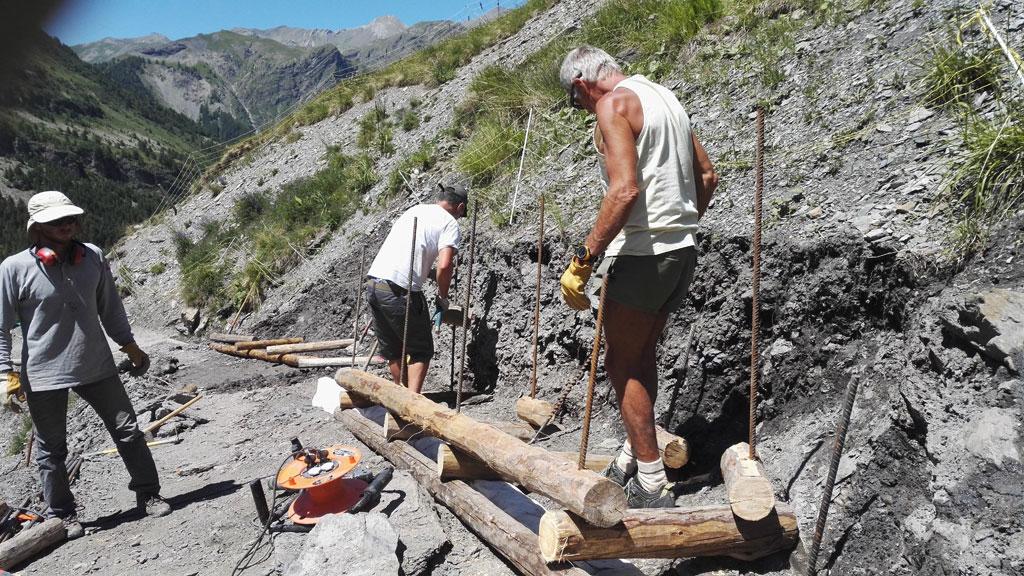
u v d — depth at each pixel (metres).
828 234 3.89
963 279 3.25
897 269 3.51
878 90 4.87
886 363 3.33
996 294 2.89
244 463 5.54
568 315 5.47
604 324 3.39
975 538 2.44
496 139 8.50
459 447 3.87
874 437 3.07
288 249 10.48
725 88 6.41
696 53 7.32
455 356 6.73
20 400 4.63
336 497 4.06
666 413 4.31
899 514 2.80
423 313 5.56
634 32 8.54
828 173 4.51
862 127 4.69
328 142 14.47
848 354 3.62
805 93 5.46
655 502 3.36
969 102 4.23
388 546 3.41
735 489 2.96
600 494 2.79
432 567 3.56
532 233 6.38
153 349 9.68
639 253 3.23
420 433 4.72
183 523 4.55
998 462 2.53
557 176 7.16
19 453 7.82
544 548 2.94
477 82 10.24
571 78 3.46
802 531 3.06
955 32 4.73
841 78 5.34
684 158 3.29
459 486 3.96
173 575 3.86
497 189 7.73
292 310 9.56
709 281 4.46
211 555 4.02
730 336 4.12
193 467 5.55
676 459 3.84
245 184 15.77
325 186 11.45
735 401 4.06
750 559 3.08
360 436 5.31
